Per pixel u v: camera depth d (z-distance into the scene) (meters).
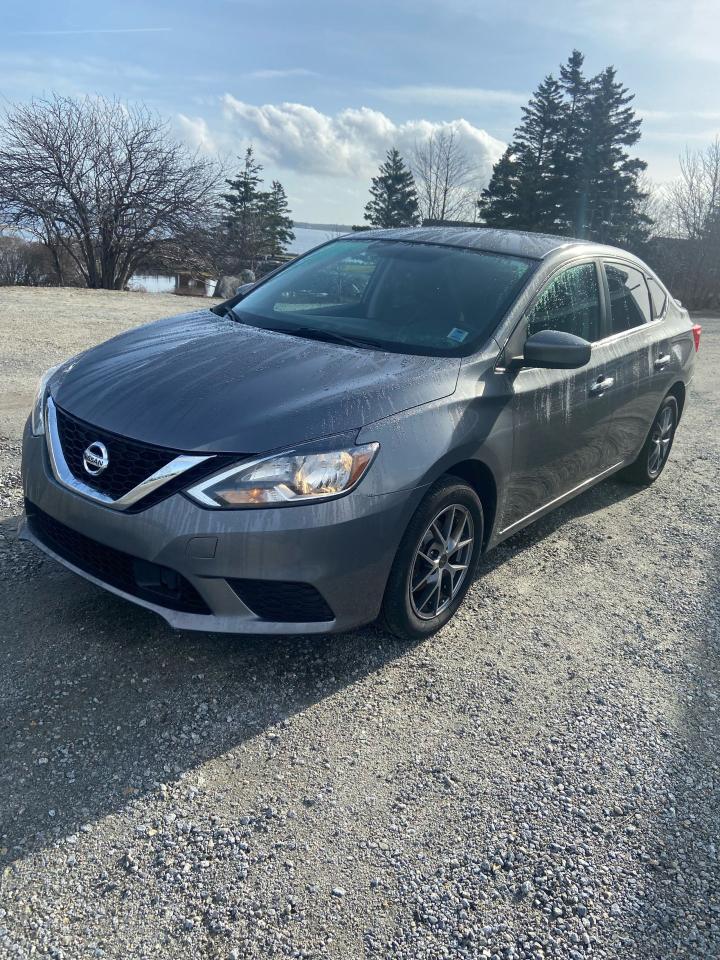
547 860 2.24
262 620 2.73
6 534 3.80
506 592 3.81
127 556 2.73
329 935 1.96
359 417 2.81
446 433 3.03
